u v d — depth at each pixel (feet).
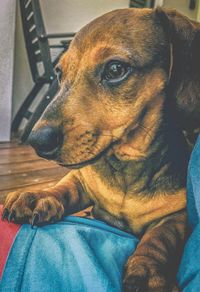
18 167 1.29
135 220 0.62
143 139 0.61
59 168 1.29
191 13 1.67
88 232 0.59
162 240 0.55
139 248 0.55
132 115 0.60
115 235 0.60
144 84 0.59
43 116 0.59
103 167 0.63
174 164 0.62
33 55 1.77
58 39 1.98
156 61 0.59
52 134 0.58
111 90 0.59
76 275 0.54
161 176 0.61
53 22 1.98
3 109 1.72
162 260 0.53
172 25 0.60
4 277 0.55
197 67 0.59
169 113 0.61
